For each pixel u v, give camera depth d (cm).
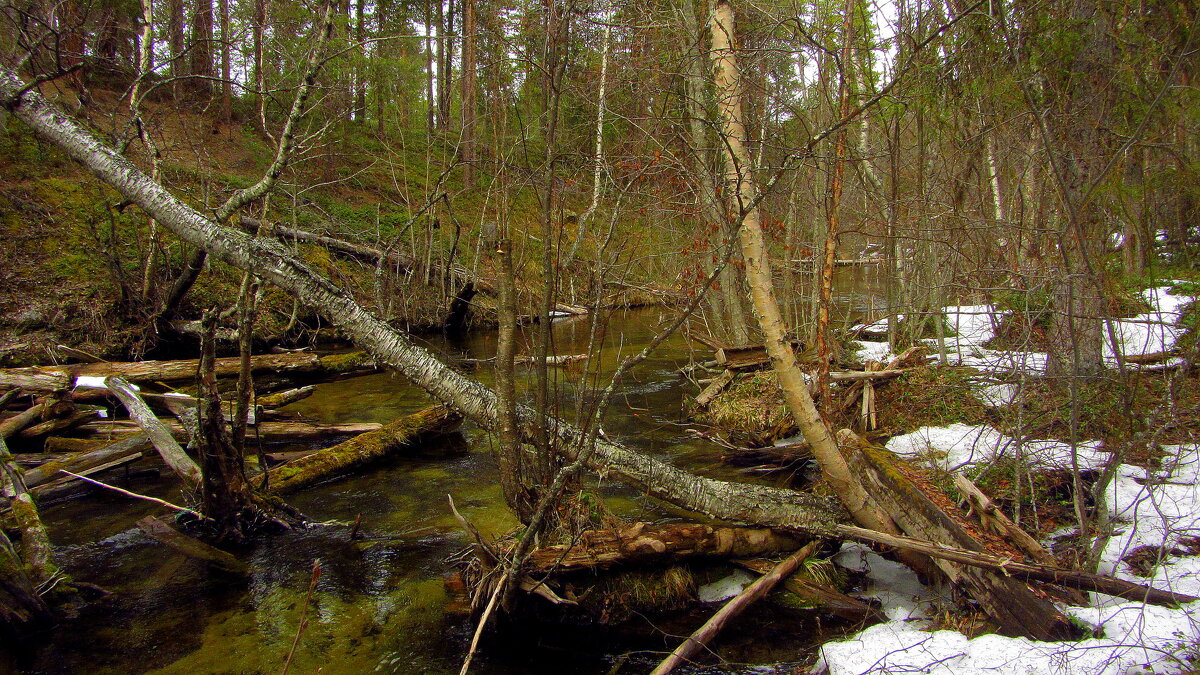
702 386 1035
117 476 673
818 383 754
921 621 398
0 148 1270
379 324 452
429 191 1852
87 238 1216
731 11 509
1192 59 390
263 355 1116
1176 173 384
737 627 410
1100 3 416
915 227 721
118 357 1118
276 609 441
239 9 1185
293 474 657
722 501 458
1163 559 392
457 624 423
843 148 582
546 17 505
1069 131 434
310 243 1416
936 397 694
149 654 394
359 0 1472
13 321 1059
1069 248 439
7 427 675
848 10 589
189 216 448
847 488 437
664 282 998
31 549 460
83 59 763
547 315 444
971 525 429
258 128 1764
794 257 1058
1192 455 479
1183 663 300
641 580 433
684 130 637
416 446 766
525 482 446
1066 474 483
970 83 543
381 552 520
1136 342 649
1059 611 350
